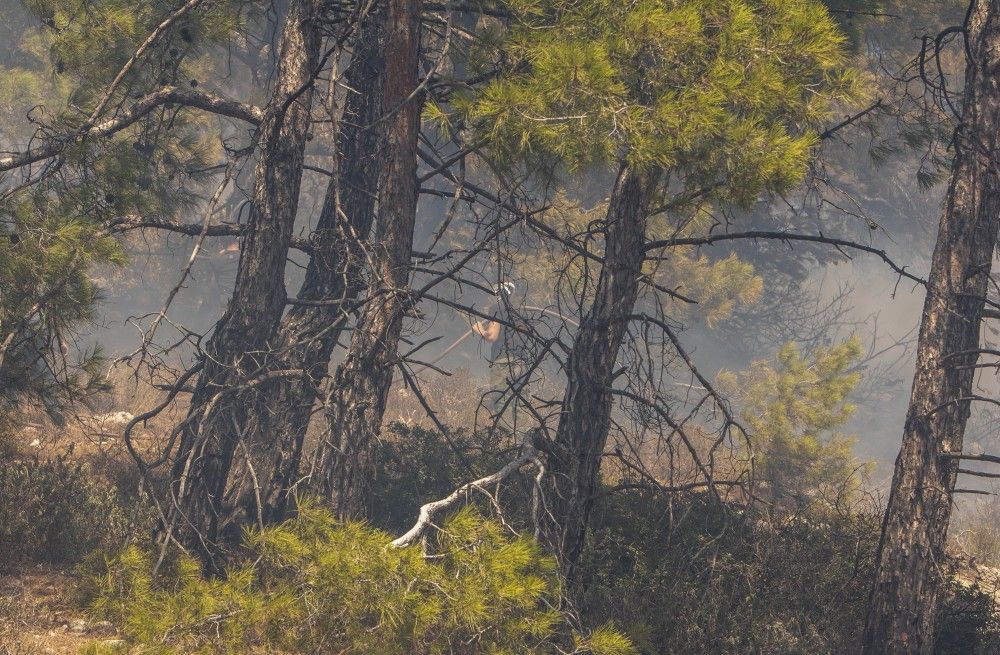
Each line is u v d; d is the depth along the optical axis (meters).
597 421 17.34
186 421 19.55
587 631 13.95
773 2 14.57
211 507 19.69
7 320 17.16
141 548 18.75
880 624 17.81
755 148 13.78
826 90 15.34
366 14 19.22
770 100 14.00
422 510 14.50
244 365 20.19
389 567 11.26
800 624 18.64
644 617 17.41
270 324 20.48
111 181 19.45
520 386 19.77
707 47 13.99
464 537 12.23
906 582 17.62
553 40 14.96
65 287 17.47
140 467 19.75
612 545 19.80
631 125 13.17
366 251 18.80
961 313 17.89
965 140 18.14
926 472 17.70
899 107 20.38
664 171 15.53
